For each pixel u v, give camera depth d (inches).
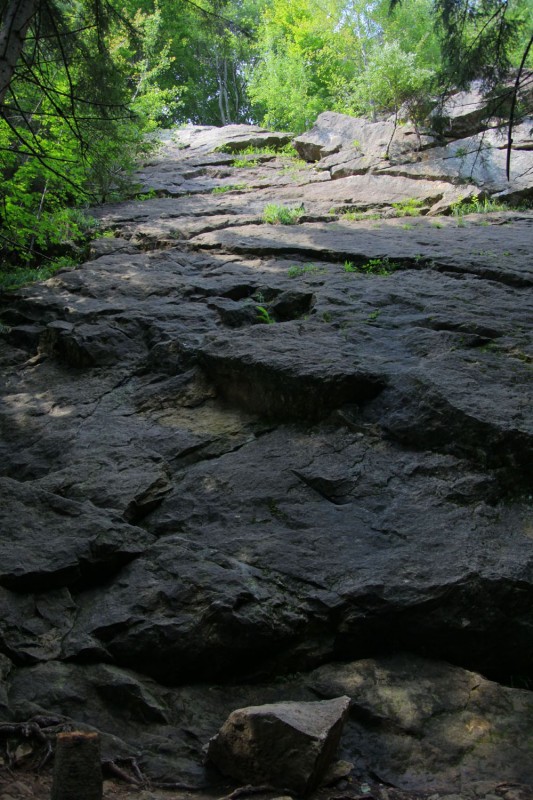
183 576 218.4
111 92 355.3
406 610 208.8
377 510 246.1
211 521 248.4
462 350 317.4
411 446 272.5
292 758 162.6
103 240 527.8
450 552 224.4
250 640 203.8
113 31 394.6
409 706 191.0
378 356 317.1
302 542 233.5
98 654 199.6
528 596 212.2
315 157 783.1
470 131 668.1
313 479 258.8
